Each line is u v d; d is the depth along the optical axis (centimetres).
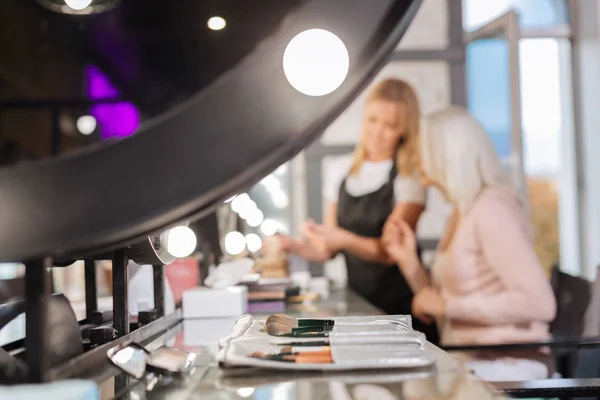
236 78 65
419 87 387
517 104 351
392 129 379
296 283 295
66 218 66
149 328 118
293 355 79
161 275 137
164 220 67
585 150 412
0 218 67
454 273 360
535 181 415
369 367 75
